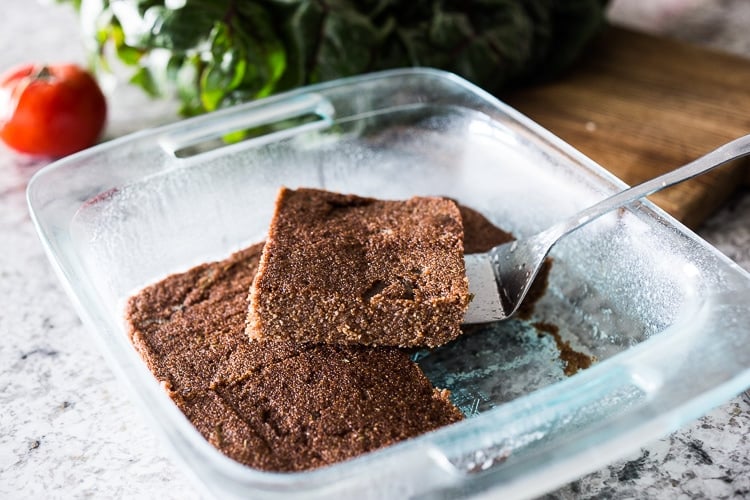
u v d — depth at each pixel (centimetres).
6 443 50
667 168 63
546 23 73
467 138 61
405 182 62
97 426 51
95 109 68
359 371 49
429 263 51
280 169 61
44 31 86
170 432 42
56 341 56
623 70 74
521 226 59
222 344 51
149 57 71
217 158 59
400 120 62
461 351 53
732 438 49
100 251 54
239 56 64
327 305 49
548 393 43
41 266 61
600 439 42
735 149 51
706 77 73
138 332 52
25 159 70
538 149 57
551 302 55
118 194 56
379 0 68
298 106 60
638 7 88
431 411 48
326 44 66
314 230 53
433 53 68
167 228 58
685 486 47
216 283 55
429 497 41
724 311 46
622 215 52
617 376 44
